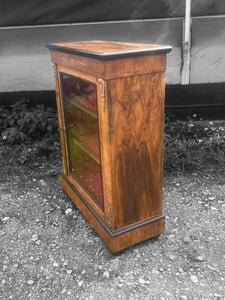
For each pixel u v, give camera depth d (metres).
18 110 5.37
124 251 2.54
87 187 2.89
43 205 3.27
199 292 2.12
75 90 2.63
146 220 2.51
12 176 3.94
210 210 3.06
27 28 4.93
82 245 2.64
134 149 2.23
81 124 2.72
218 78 5.24
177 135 4.81
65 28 4.94
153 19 4.86
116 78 1.95
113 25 4.93
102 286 2.21
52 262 2.47
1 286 2.26
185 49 4.97
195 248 2.55
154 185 2.45
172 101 5.38
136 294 2.13
